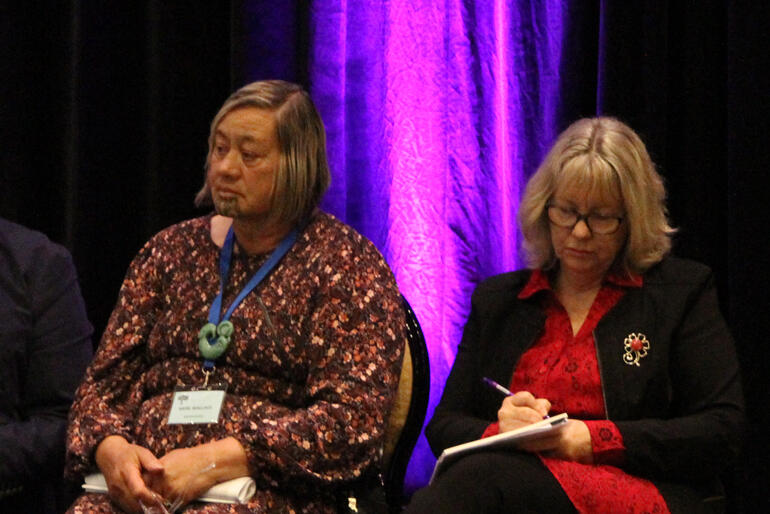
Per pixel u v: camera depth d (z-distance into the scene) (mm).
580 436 4527
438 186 6844
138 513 4562
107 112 7137
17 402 5453
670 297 4918
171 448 4738
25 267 5566
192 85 7125
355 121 6961
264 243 5137
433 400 6711
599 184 4891
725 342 4832
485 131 6828
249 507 4504
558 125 6789
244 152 4977
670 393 4836
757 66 6227
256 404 4809
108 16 7145
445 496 4215
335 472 4656
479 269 6801
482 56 6840
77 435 4930
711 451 4559
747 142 6215
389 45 6926
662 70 6426
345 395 4688
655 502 4410
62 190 7168
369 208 6906
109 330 5254
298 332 4855
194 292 5121
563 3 6812
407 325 5312
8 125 7047
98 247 7105
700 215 6434
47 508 5516
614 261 5109
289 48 6949
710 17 6508
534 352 5105
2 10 7035
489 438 4406
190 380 4953
